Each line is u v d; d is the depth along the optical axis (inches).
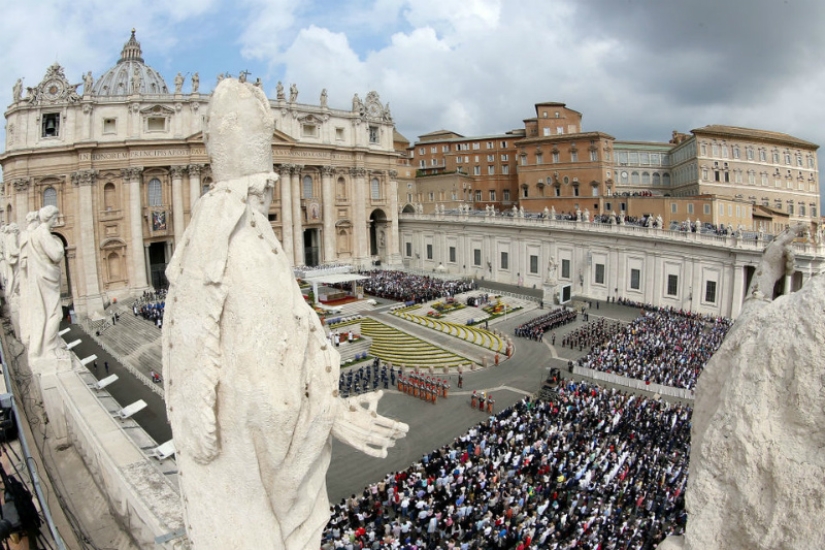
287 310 259.0
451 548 753.0
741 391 182.1
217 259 250.2
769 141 3410.4
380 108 3452.3
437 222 3339.1
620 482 945.5
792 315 175.6
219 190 269.1
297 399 255.3
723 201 2738.7
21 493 485.1
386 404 1454.2
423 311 2363.4
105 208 2524.6
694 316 2134.6
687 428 1161.4
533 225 2802.7
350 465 1125.1
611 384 1513.3
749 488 174.7
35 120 2410.2
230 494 263.1
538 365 1739.7
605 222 2640.3
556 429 1157.7
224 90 276.4
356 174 3312.0
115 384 1507.1
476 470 995.3
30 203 2426.2
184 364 260.5
